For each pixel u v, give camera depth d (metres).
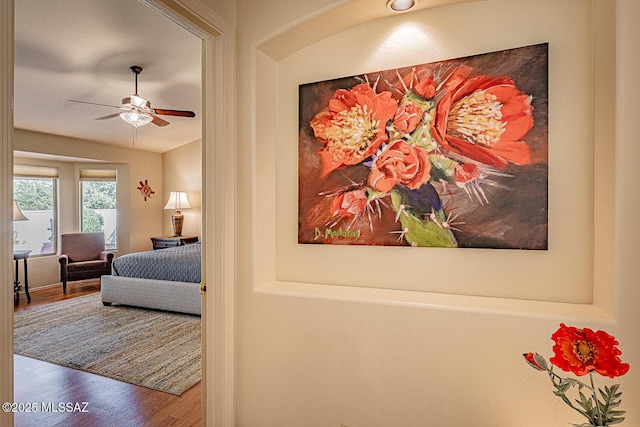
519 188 1.49
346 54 1.79
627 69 1.21
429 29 1.64
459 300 1.52
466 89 1.57
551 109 1.46
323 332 1.64
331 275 1.83
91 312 4.31
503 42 1.53
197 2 1.56
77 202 6.20
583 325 1.28
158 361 2.95
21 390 2.51
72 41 3.08
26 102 4.10
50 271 5.78
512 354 1.37
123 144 6.22
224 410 1.77
